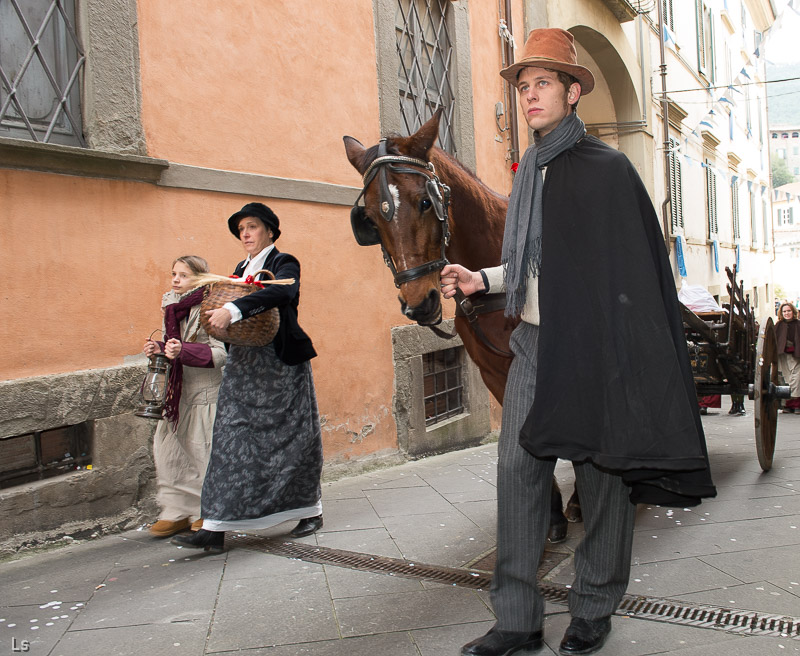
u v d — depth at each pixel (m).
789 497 4.33
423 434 6.24
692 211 16.73
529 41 2.34
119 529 3.93
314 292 5.27
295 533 3.80
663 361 2.04
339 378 5.45
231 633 2.60
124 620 2.73
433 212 2.57
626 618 2.64
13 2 3.68
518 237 2.29
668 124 14.53
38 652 2.46
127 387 3.99
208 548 3.52
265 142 4.89
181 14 4.36
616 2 10.62
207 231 4.49
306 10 5.24
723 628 2.53
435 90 6.90
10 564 3.40
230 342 3.35
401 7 6.38
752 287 25.47
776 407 5.26
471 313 3.12
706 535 3.65
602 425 2.07
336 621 2.69
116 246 3.98
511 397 2.31
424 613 2.74
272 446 3.52
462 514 4.17
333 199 5.40
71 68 3.93
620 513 2.28
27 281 3.58
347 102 5.60
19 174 3.55
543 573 3.11
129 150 4.06
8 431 3.45
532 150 2.36
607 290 2.09
